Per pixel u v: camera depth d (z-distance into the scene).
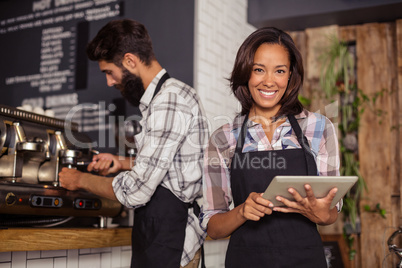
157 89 1.86
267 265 1.41
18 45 3.84
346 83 3.92
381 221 3.82
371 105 3.96
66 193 2.04
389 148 3.89
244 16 4.00
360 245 3.86
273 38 1.52
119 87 1.97
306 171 1.46
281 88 1.52
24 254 1.85
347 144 3.94
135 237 1.77
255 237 1.45
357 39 4.07
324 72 4.07
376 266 3.79
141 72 1.89
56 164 2.18
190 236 1.77
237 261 1.46
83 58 3.58
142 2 3.43
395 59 3.97
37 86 3.72
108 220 2.51
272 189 1.28
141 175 1.67
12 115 2.04
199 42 3.26
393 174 3.88
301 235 1.42
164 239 1.70
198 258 1.84
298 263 1.40
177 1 3.33
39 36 3.77
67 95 3.60
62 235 1.81
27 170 2.10
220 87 3.52
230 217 1.45
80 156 2.19
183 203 1.75
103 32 1.89
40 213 1.95
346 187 1.28
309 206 1.30
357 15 3.88
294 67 1.56
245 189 1.50
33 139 2.03
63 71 3.64
